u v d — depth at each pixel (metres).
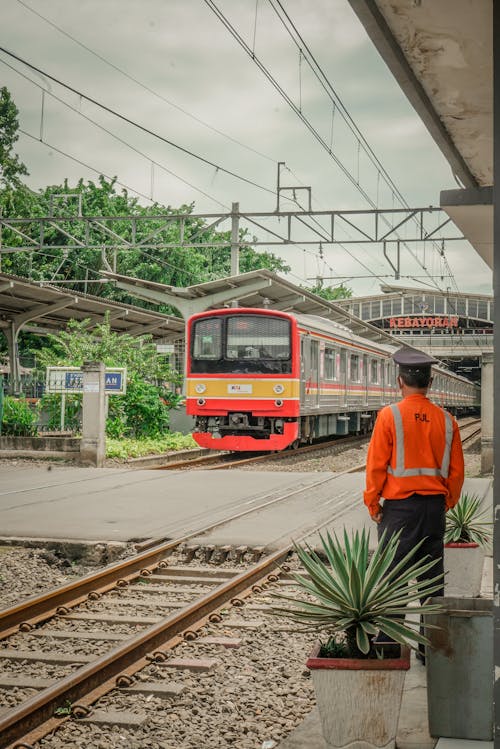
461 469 5.02
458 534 7.05
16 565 8.97
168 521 10.89
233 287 24.77
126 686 5.35
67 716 4.83
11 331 28.31
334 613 4.21
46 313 27.70
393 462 4.97
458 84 5.39
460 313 68.12
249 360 20.09
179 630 6.57
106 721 4.75
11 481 15.25
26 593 8.02
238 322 20.23
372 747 4.05
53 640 6.46
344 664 4.03
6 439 19.08
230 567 9.07
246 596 7.79
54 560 9.37
